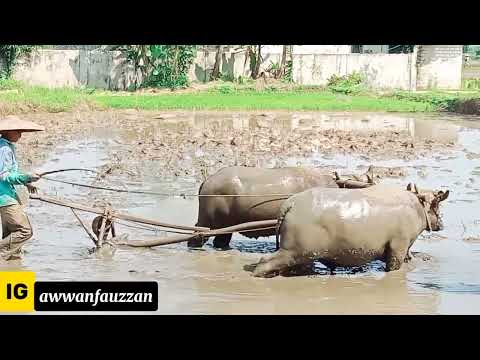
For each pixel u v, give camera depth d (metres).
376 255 11.52
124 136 27.14
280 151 23.78
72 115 34.00
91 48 50.12
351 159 22.55
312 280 11.46
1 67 46.47
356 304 10.37
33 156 22.41
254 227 12.31
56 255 12.57
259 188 12.66
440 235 14.03
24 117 32.56
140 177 19.31
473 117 35.84
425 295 10.80
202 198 12.95
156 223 12.68
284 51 50.25
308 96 43.84
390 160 22.45
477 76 62.88
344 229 11.16
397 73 47.75
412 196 11.91
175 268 11.96
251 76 50.38
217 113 36.12
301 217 11.25
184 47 47.25
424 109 38.41
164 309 10.02
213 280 11.38
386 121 33.50
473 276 11.71
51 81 47.59
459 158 22.89
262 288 11.03
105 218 12.77
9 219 12.34
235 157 22.50
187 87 47.12
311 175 12.92
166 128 29.70
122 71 47.91
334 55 48.28
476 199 16.95
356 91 45.75
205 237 13.14
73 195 17.05
